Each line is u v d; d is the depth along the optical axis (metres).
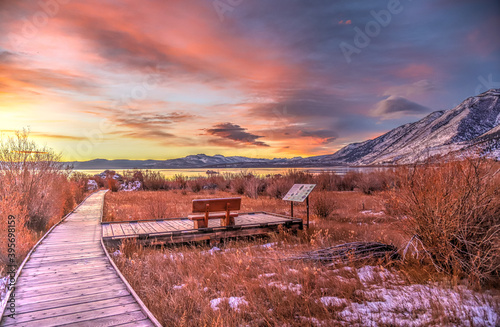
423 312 3.70
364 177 22.64
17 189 9.34
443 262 5.07
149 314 3.42
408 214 5.71
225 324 3.51
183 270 5.58
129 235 7.31
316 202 12.86
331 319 3.60
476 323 3.27
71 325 3.26
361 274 5.16
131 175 43.47
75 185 21.00
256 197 22.83
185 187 38.06
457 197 5.00
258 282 4.75
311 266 5.54
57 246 7.16
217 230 8.19
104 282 4.70
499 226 4.63
